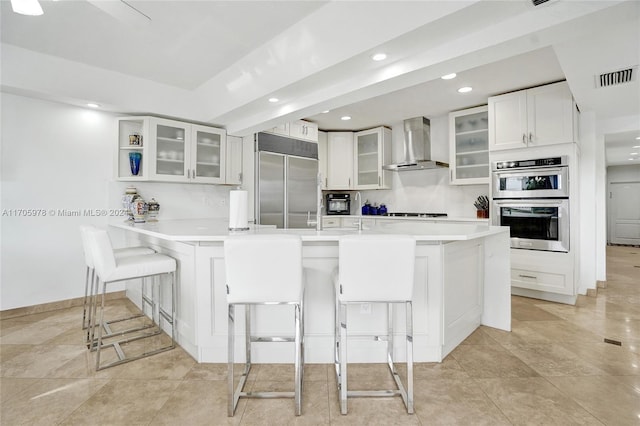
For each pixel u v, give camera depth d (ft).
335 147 18.33
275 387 6.13
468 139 14.05
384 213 17.62
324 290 7.04
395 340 7.09
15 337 8.41
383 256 5.29
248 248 5.26
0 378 6.42
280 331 7.06
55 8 7.29
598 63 7.43
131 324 9.43
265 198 14.64
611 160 22.25
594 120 11.53
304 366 6.82
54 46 9.04
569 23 5.37
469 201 15.03
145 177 11.50
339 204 18.62
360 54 7.06
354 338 7.08
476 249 8.89
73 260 11.06
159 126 11.88
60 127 10.75
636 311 10.29
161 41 8.75
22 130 10.05
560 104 10.88
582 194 11.82
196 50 9.24
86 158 11.28
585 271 11.93
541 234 11.36
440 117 15.70
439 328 7.06
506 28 5.88
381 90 8.39
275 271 5.32
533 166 11.45
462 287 8.15
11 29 8.19
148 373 6.63
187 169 12.39
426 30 6.15
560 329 8.88
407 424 5.09
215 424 5.08
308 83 8.77
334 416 5.29
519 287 11.94
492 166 12.43
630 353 7.43
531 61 9.52
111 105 10.82
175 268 7.82
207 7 7.22
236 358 7.09
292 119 11.21
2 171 9.77
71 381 6.31
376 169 17.33
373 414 5.34
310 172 16.42
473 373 6.59
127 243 11.97
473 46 6.27
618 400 5.65
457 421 5.14
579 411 5.35
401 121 16.43
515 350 7.64
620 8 4.99
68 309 10.77
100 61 9.96
